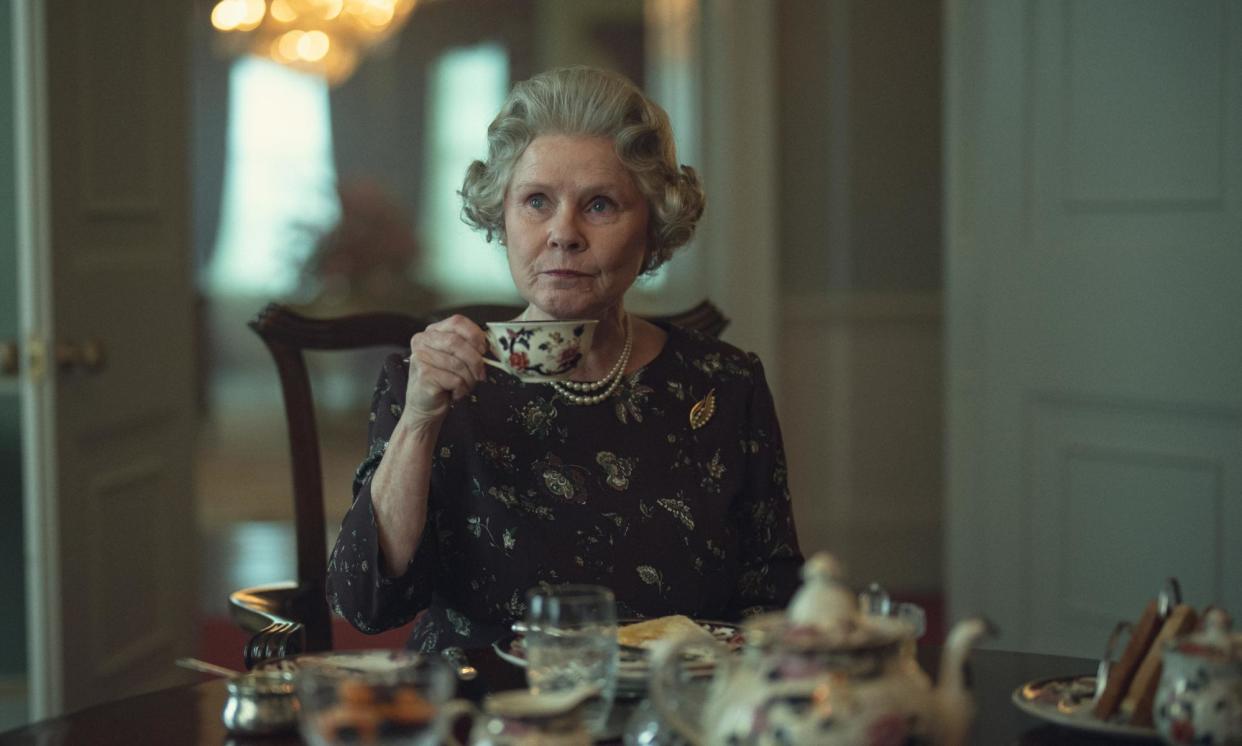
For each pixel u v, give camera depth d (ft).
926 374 16.94
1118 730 3.83
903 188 16.74
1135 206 9.96
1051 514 10.78
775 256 16.51
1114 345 10.14
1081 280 10.36
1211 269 9.43
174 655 11.53
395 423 5.57
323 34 32.63
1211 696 3.40
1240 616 9.41
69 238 9.87
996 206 11.06
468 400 5.59
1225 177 9.34
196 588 12.03
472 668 4.69
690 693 3.53
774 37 16.38
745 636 4.64
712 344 6.12
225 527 22.06
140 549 10.95
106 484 10.36
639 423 5.73
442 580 5.57
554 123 5.47
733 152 16.31
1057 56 10.48
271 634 5.16
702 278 17.53
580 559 5.48
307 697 3.14
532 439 5.58
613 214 5.49
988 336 11.21
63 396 9.74
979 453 11.37
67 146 9.84
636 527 5.55
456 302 39.45
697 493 5.71
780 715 2.98
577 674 3.78
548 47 38.91
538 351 4.71
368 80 39.93
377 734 3.05
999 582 11.25
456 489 5.52
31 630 9.71
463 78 39.83
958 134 11.50
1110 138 10.11
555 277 5.45
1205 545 9.62
